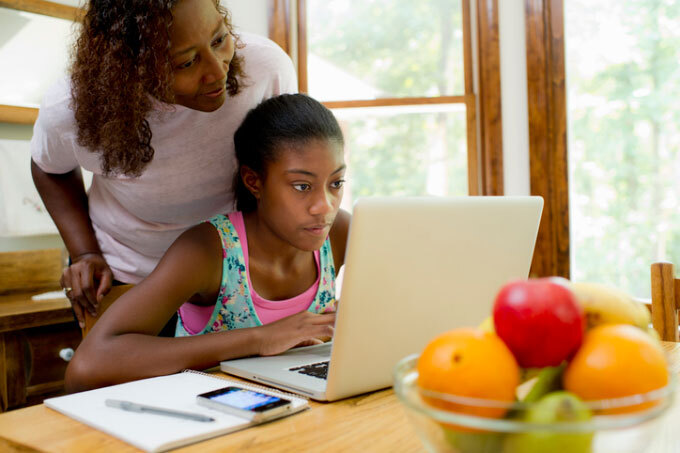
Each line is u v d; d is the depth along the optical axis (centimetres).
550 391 41
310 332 87
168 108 108
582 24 218
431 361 41
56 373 163
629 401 36
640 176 215
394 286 65
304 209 97
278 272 107
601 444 35
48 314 154
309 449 52
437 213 66
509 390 39
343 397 67
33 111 205
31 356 158
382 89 229
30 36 204
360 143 232
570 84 220
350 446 53
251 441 54
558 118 215
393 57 228
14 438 55
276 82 129
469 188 224
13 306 160
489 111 217
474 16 221
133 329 86
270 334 86
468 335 41
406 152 229
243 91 121
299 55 232
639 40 213
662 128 212
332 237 116
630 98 215
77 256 132
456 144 226
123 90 95
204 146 121
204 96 100
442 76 225
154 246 136
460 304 73
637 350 39
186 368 81
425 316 70
